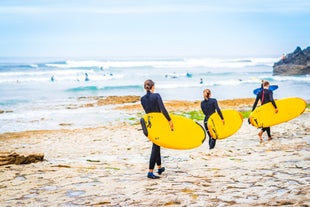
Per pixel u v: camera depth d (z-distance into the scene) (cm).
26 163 937
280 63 7794
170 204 504
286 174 644
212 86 4912
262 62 11931
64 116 2458
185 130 730
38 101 3397
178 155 1048
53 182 693
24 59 18475
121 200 539
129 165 886
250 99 3098
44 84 5269
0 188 658
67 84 5278
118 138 1530
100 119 2294
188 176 702
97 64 10000
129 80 5894
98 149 1287
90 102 3278
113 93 4178
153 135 686
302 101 1204
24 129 1992
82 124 2116
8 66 8850
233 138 1325
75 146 1385
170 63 10388
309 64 7131
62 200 556
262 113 1169
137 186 627
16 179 730
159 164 721
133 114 2502
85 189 622
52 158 1102
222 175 687
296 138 1215
